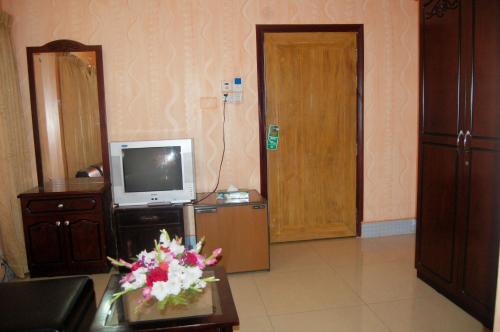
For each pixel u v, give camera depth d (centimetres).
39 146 347
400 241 391
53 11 338
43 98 345
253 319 255
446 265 267
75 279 220
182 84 360
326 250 372
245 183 379
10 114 321
